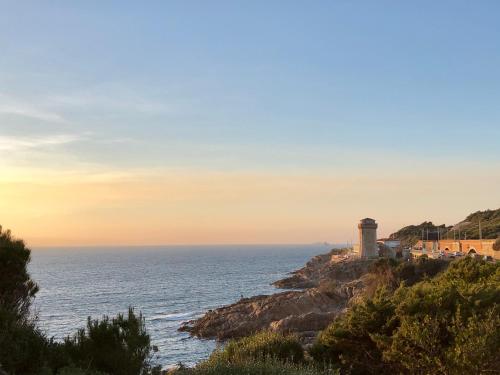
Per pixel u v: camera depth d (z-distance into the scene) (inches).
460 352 792.9
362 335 966.4
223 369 781.9
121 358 674.8
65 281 7746.1
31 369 634.2
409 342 873.5
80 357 676.1
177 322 3747.5
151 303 4990.2
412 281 3437.5
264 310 3368.6
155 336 3193.9
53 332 3292.3
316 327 2827.3
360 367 956.0
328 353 983.6
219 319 3334.2
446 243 5871.1
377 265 3794.3
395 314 965.2
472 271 1432.1
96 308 4611.2
